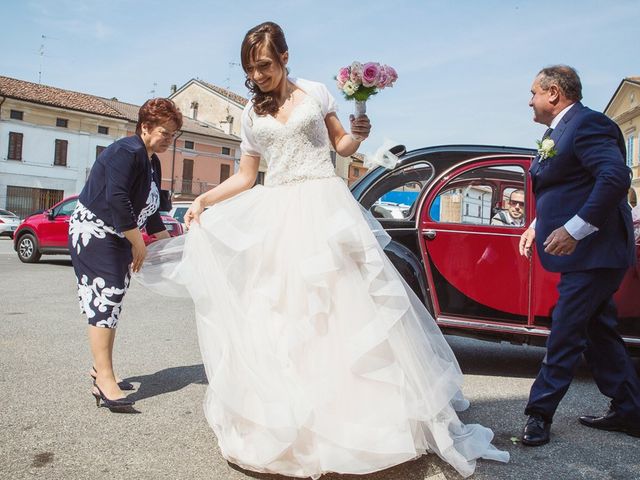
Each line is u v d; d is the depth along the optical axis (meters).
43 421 3.14
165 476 2.50
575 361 2.99
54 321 5.98
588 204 2.80
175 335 5.64
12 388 3.70
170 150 40.03
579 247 2.98
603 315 3.16
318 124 2.76
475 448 2.71
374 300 2.56
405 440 2.35
